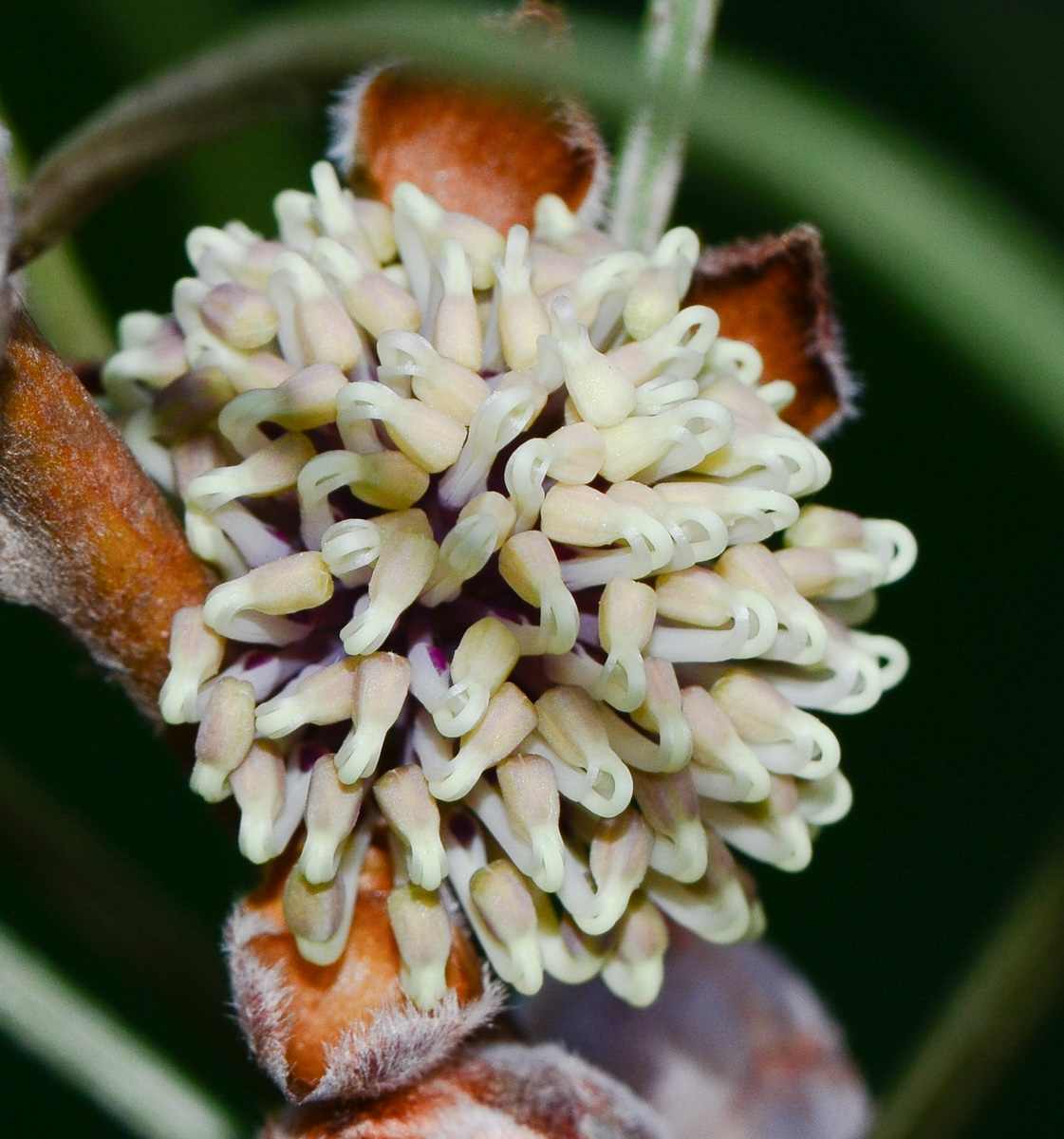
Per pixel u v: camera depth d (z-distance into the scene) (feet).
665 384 0.35
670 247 0.36
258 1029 0.34
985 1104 0.34
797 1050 0.39
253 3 0.45
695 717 0.35
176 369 0.36
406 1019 0.34
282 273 0.35
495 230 0.37
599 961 0.35
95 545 0.34
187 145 0.34
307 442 0.34
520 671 0.35
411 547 0.34
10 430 0.34
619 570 0.34
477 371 0.35
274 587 0.34
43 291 0.37
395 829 0.34
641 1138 0.36
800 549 0.35
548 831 0.34
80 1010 0.38
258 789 0.34
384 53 0.32
